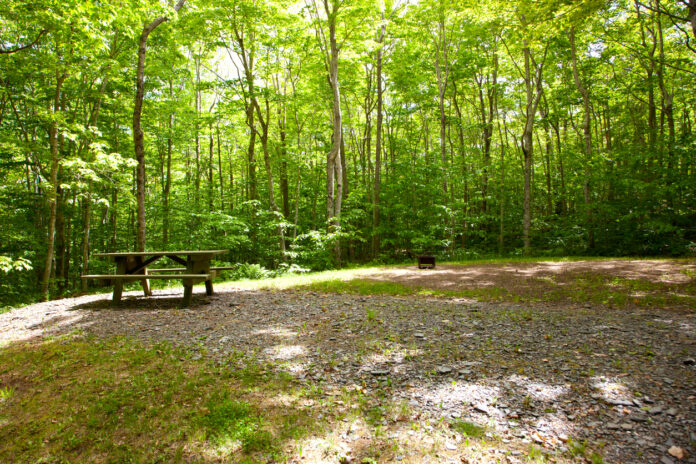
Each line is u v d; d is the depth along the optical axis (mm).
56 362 4316
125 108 15773
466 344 4363
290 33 15281
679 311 5484
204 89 15773
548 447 2477
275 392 3418
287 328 5273
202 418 3033
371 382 3547
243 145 25734
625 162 16484
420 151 29000
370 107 24422
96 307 7043
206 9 13633
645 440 2480
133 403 3355
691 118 25484
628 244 15875
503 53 21031
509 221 22797
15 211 14453
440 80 20672
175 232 17016
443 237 20453
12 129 13242
